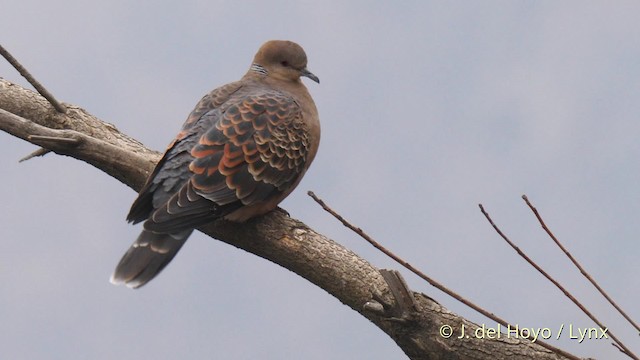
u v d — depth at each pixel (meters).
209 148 10.09
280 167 10.48
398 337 9.09
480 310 7.01
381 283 9.30
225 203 9.87
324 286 9.62
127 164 9.88
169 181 9.91
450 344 8.94
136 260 9.39
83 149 9.66
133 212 9.62
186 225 9.59
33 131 9.39
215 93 11.20
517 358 8.89
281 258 9.85
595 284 6.48
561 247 6.66
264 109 10.70
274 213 10.13
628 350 6.39
